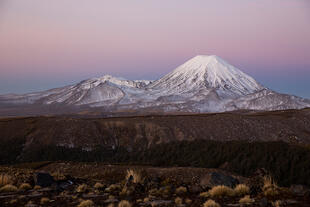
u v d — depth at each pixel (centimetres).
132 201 1434
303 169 6353
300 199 1280
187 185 1789
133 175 1952
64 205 1391
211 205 1220
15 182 1975
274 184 1522
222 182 1648
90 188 1806
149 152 10356
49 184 1908
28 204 1416
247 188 1471
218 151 8381
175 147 9969
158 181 1942
